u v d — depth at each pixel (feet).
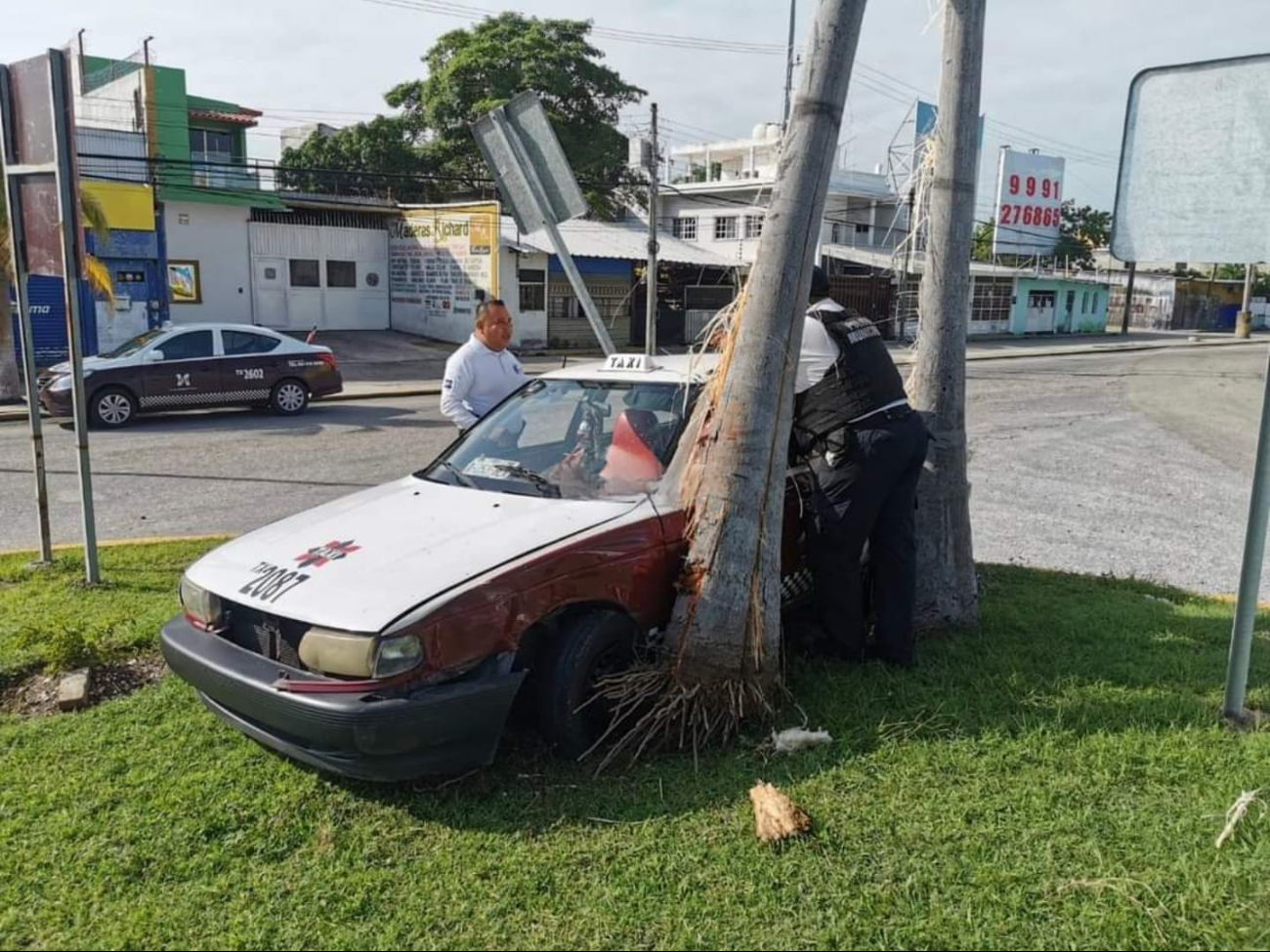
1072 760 12.07
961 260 16.34
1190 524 27.86
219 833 10.91
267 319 91.40
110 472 33.63
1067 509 29.60
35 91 19.10
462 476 15.16
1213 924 9.03
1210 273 212.84
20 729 13.28
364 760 10.80
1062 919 9.18
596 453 15.02
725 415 12.58
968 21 15.55
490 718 11.23
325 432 43.91
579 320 102.17
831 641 15.42
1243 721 13.17
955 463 16.79
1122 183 13.42
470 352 19.29
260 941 9.11
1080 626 17.40
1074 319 172.76
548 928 9.25
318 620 11.06
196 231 84.94
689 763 12.21
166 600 18.80
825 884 9.72
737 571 12.48
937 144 16.17
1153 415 53.31
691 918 9.32
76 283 19.02
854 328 14.51
